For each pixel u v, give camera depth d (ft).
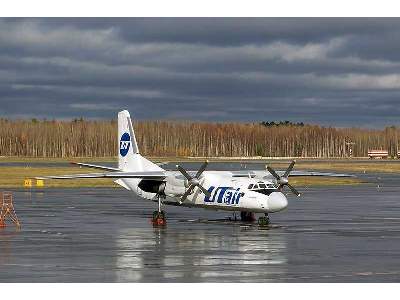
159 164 279.69
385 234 211.82
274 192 230.48
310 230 222.28
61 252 173.06
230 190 239.09
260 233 213.87
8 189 458.91
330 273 143.33
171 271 145.79
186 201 251.80
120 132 284.20
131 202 342.23
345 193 417.28
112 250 176.45
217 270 146.92
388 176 651.66
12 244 188.24
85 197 379.14
